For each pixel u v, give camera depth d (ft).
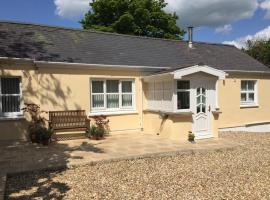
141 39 58.59
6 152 32.22
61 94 40.60
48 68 39.65
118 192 21.38
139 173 26.14
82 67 41.70
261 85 60.29
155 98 44.70
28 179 24.20
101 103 44.70
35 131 36.70
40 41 44.37
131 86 47.09
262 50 116.67
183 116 40.47
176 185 23.11
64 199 19.97
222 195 21.06
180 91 40.63
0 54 36.88
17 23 47.29
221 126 54.60
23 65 38.09
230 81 55.36
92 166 28.09
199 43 66.80
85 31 53.06
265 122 60.44
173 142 38.55
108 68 43.62
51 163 27.45
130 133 45.83
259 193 21.49
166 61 51.13
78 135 41.37
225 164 29.66
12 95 38.17
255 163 30.17
